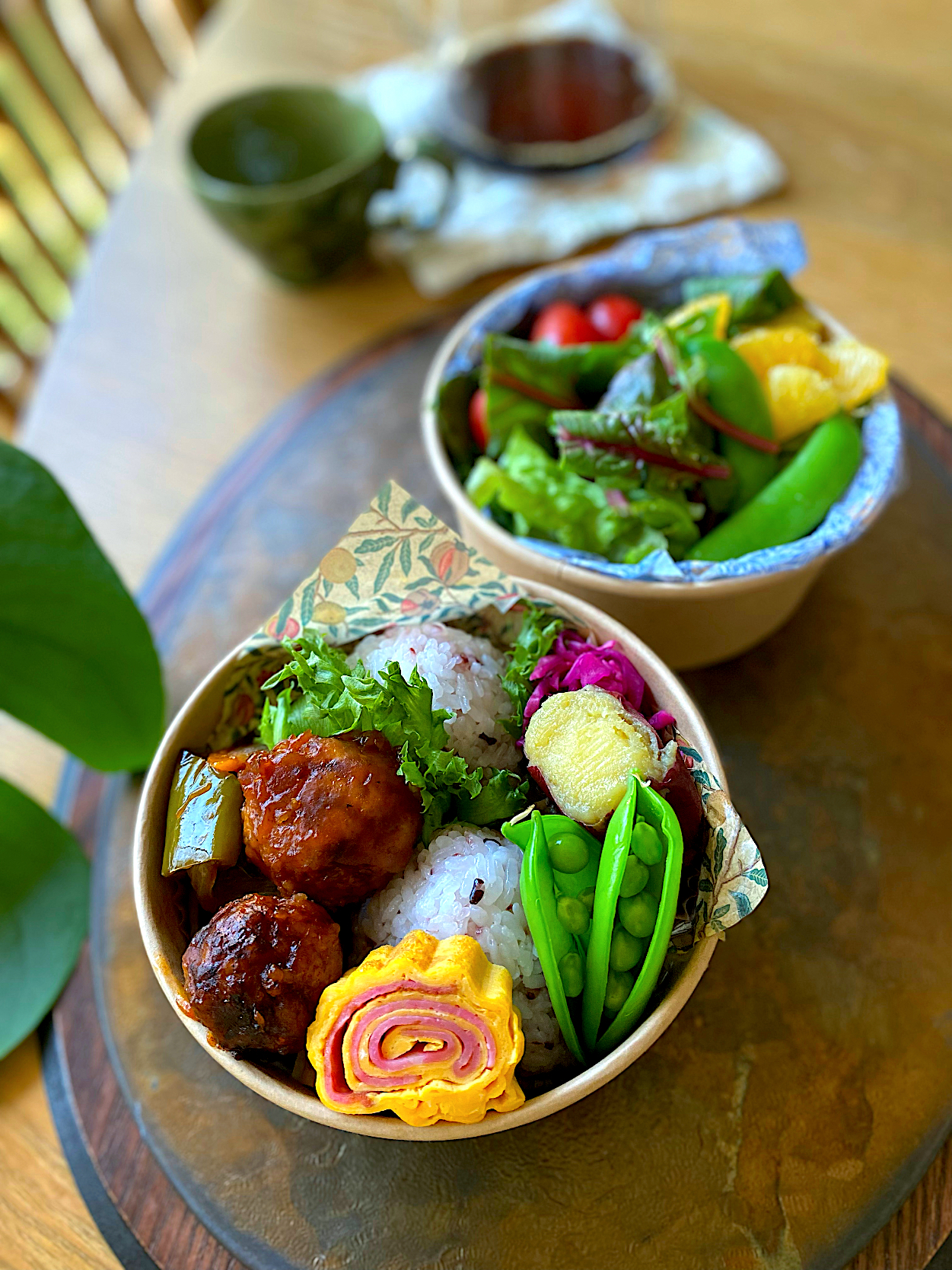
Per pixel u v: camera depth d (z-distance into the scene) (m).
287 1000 0.23
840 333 0.35
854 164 0.50
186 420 0.45
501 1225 0.26
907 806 0.32
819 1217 0.25
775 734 0.34
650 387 0.32
